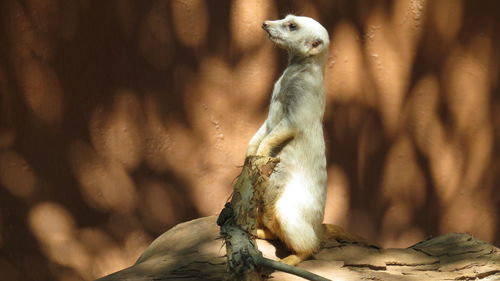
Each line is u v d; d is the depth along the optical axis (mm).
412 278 8977
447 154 14266
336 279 8688
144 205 14133
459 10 13953
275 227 9109
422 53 14055
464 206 14281
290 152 9125
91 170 14055
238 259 8039
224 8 13867
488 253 9898
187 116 14039
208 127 14070
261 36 13898
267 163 8547
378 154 14211
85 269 13914
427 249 9961
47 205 14039
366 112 14109
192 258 9227
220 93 14000
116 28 13805
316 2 13891
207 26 13898
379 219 14258
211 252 9359
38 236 13969
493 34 14023
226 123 14055
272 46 13930
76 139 14023
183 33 13891
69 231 14031
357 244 9789
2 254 13898
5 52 13766
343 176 14188
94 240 14047
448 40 14023
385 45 14008
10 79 13836
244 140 14078
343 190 14211
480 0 13945
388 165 14227
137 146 14055
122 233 14102
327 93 14023
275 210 9023
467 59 14078
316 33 9336
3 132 13938
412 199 14281
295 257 9008
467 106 14180
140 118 14023
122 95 13969
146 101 14008
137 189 14109
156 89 13984
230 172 14141
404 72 14070
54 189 14055
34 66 13836
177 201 14141
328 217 14195
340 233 9922
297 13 13883
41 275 13867
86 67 13891
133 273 8945
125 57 13883
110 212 14102
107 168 14078
